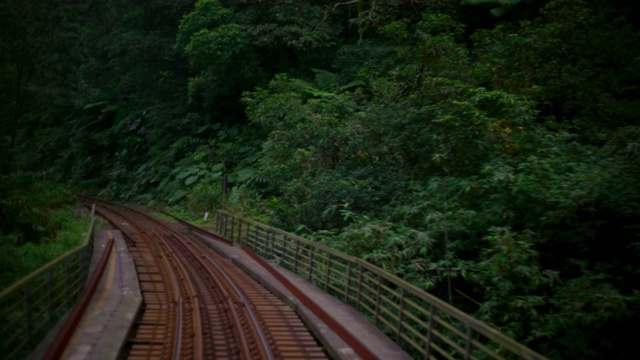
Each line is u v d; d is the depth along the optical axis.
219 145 31.48
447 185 11.29
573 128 14.44
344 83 24.91
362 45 24.66
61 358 6.32
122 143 39.88
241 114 34.16
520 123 12.07
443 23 15.93
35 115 48.62
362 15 23.17
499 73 14.91
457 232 10.40
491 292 9.38
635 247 9.42
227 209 24.00
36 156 25.47
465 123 11.51
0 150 21.30
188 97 33.91
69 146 46.03
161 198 32.28
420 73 15.12
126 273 12.04
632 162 9.34
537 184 9.45
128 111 41.62
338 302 9.88
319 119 16.28
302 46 26.48
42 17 21.52
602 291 8.64
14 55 20.64
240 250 17.67
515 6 20.94
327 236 13.60
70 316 7.59
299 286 11.09
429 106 12.54
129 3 38.66
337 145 15.47
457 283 11.27
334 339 7.90
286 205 17.59
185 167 31.86
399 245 11.15
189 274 13.07
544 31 15.25
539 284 9.29
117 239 18.05
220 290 11.16
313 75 28.38
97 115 44.66
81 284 9.55
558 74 14.95
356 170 15.08
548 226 10.02
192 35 29.72
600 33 15.45
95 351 6.61
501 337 5.18
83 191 40.56
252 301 10.45
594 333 9.06
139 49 35.69
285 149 17.27
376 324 8.63
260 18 29.69
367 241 11.24
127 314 8.43
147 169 35.81
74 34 23.11
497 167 10.20
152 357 7.04
